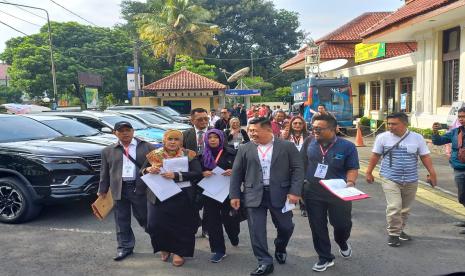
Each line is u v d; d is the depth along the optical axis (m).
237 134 7.61
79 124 9.93
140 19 50.16
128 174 5.23
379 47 22.62
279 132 8.94
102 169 5.41
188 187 4.97
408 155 5.52
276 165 4.59
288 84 62.06
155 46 46.81
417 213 7.11
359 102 29.16
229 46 61.38
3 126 7.97
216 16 59.16
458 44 15.43
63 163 6.73
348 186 4.54
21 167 6.77
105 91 39.25
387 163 5.61
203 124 6.50
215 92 31.98
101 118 12.06
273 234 6.22
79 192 6.75
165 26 45.75
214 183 5.04
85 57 38.38
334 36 29.39
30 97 37.22
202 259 5.28
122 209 5.33
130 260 5.26
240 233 6.29
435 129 6.24
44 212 7.54
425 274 4.71
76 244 5.86
